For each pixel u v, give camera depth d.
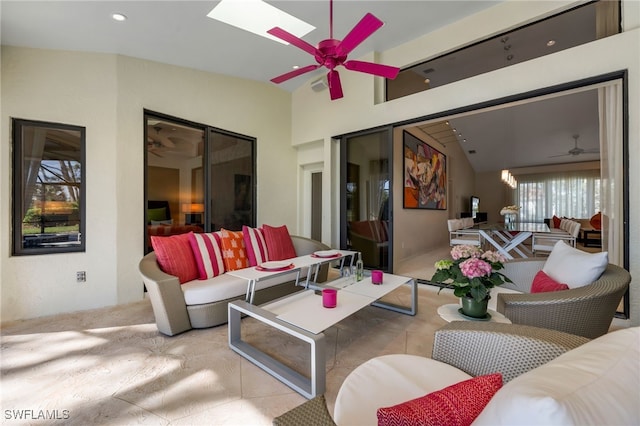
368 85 4.15
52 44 2.77
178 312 2.35
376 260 4.25
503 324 1.21
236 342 2.18
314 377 1.56
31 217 2.76
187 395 1.61
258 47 3.40
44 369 1.86
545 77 2.77
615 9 2.57
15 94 2.67
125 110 3.16
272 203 5.01
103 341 2.25
